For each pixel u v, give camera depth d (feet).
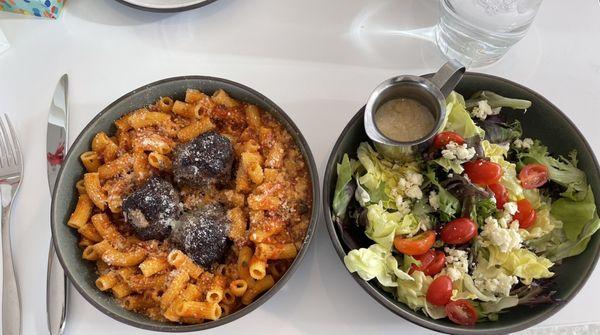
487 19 1.26
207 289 1.11
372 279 1.14
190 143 1.19
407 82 1.17
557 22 1.42
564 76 1.37
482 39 1.32
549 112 1.21
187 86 1.27
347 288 1.19
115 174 1.22
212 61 1.40
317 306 1.18
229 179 1.23
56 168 1.29
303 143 1.18
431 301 1.08
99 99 1.38
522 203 1.17
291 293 1.18
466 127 1.20
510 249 1.12
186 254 1.13
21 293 1.20
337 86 1.36
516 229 1.14
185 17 1.44
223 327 1.16
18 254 1.23
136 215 1.14
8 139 1.32
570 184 1.18
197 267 1.12
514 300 1.09
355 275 1.07
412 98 1.20
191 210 1.20
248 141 1.22
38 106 1.37
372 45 1.40
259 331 1.16
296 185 1.20
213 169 1.16
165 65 1.40
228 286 1.13
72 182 1.22
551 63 1.38
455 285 1.11
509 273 1.13
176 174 1.19
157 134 1.25
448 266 1.13
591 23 1.42
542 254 1.18
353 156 1.23
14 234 1.25
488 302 1.11
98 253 1.16
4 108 1.37
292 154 1.22
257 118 1.25
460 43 1.36
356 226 1.18
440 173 1.19
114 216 1.22
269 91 1.36
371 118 1.16
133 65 1.40
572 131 1.19
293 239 1.17
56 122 1.34
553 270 1.16
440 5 1.37
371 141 1.23
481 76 1.22
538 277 1.12
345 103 1.34
